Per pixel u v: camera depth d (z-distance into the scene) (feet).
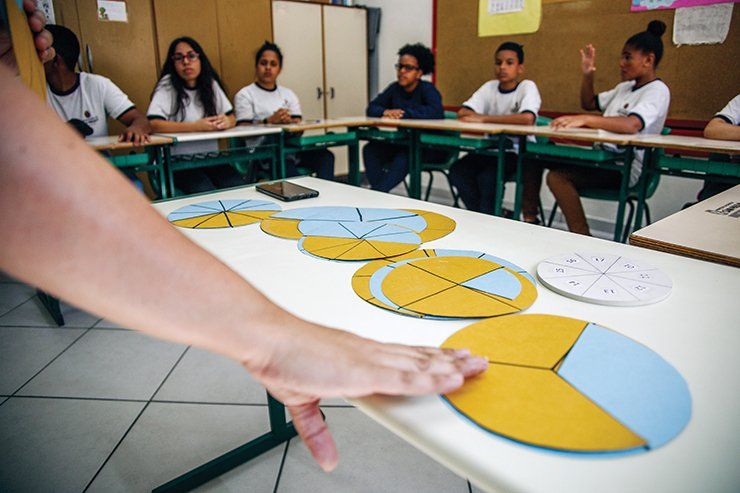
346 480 4.43
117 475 4.42
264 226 3.29
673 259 2.66
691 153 10.46
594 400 1.45
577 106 12.26
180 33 13.26
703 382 1.54
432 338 1.85
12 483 4.30
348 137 12.26
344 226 3.29
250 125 11.92
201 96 11.51
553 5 12.15
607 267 2.48
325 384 1.25
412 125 11.55
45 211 0.79
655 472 1.19
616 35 11.20
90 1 11.82
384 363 1.35
